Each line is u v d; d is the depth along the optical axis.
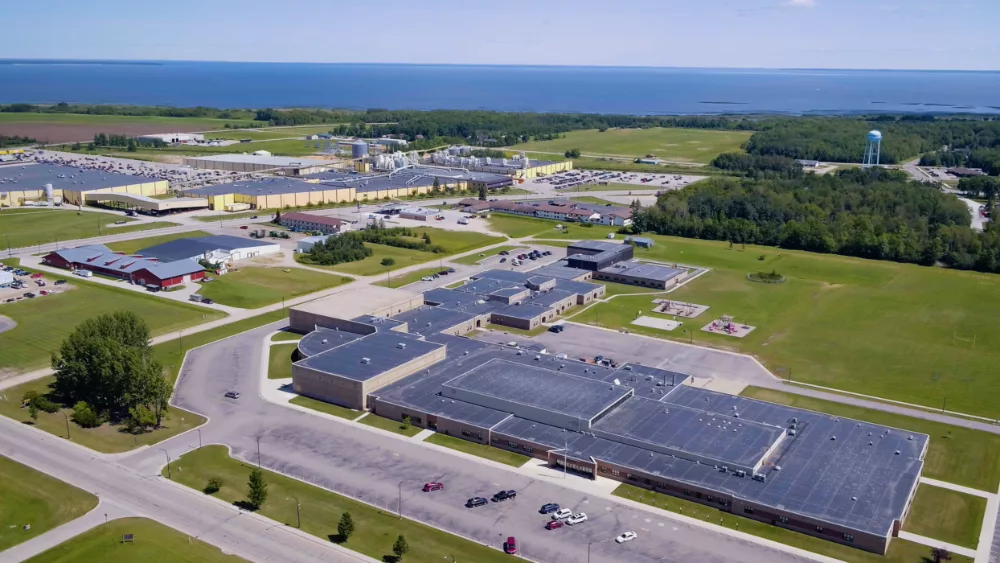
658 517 104.94
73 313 183.12
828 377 154.00
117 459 117.62
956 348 170.38
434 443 125.00
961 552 97.25
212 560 93.62
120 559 93.31
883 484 109.44
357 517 103.44
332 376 137.88
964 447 125.12
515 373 143.75
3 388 141.75
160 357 157.62
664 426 125.06
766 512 104.00
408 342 156.12
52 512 103.12
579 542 98.75
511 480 113.94
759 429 124.00
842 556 96.56
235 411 134.50
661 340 174.25
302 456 119.44
